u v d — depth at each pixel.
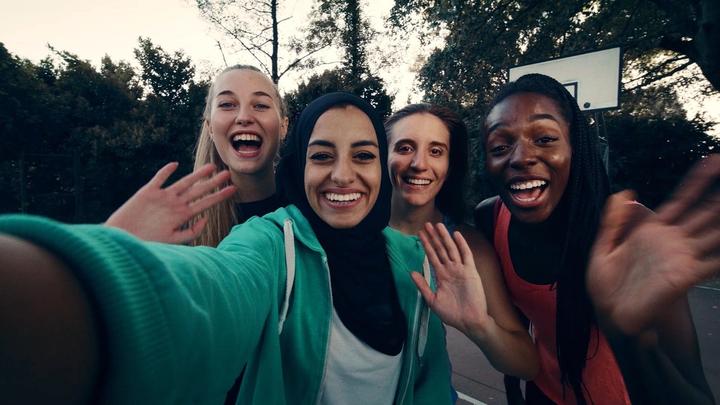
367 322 1.32
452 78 12.57
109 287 0.36
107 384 0.36
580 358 1.55
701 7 8.70
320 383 1.23
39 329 0.32
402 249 1.54
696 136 13.52
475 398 4.30
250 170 2.28
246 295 0.76
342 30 17.44
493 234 1.85
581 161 1.57
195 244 2.05
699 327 6.14
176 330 0.44
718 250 0.88
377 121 1.47
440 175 2.12
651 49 12.92
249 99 2.34
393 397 1.38
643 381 0.97
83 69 21.20
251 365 1.10
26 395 0.31
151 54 21.77
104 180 19.58
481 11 12.38
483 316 1.37
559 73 8.27
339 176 1.32
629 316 0.94
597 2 12.08
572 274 1.53
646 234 0.93
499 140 1.61
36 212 18.44
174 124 20.88
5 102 18.44
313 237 1.31
